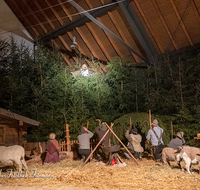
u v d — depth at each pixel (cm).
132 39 1436
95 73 1426
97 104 1271
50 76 1358
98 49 1612
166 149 749
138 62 1556
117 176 618
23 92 1250
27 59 1380
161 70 1298
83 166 773
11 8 1571
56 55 1460
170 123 1059
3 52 1362
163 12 1238
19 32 1642
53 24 1592
